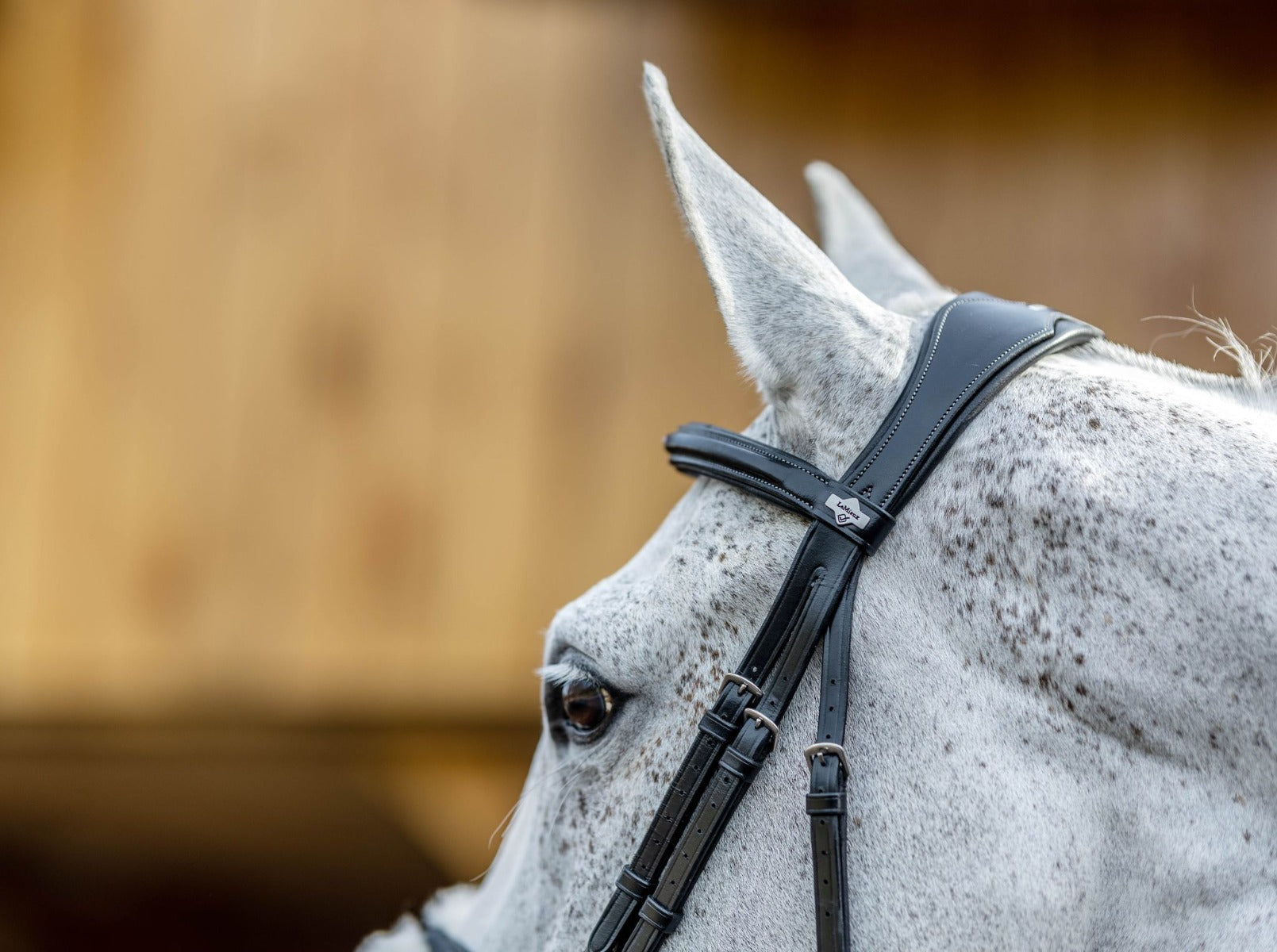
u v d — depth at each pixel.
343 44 4.30
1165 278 4.18
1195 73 4.23
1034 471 1.39
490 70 4.32
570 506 4.22
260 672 4.14
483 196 4.30
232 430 4.20
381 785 4.62
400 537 4.20
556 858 1.60
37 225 4.19
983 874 1.32
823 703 1.38
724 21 4.28
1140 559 1.33
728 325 1.48
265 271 4.23
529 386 4.26
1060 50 4.28
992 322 1.53
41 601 4.11
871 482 1.44
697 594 1.50
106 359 4.18
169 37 4.25
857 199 2.23
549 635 1.66
